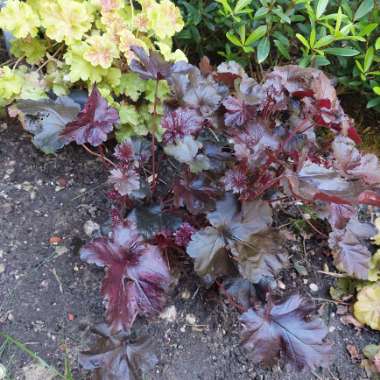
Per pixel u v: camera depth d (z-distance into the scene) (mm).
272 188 524
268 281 504
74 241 552
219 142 564
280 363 500
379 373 506
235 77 543
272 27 658
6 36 636
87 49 560
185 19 688
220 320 521
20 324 489
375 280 560
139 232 489
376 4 633
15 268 525
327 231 608
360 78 673
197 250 443
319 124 525
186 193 490
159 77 504
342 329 540
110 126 481
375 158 520
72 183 603
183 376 481
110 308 397
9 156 614
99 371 428
